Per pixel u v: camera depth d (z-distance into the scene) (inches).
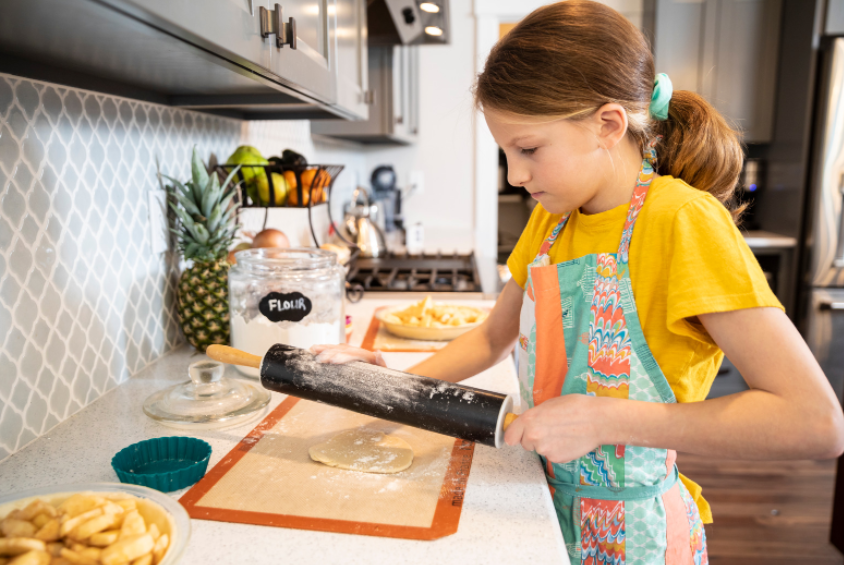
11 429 32.7
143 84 43.5
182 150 52.6
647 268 29.7
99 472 30.6
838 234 114.3
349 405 31.2
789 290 120.6
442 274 92.0
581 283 32.4
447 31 86.9
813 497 87.8
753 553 74.0
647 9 131.6
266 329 43.2
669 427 26.4
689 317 28.4
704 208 28.3
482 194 142.9
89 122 39.1
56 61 33.1
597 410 27.1
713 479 93.2
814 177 114.5
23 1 20.0
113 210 42.2
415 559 23.8
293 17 37.0
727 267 26.5
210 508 27.0
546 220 37.8
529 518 26.8
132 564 19.2
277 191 60.1
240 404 37.0
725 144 31.8
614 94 28.0
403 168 143.3
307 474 30.3
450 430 29.2
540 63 27.6
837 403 24.9
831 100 109.9
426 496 28.4
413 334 55.7
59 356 36.6
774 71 124.8
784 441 24.8
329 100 50.2
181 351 51.5
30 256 33.9
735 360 26.5
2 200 31.6
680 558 31.9
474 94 31.4
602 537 31.2
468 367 40.8
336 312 45.8
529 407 35.5
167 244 50.4
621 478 30.7
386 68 94.6
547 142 28.4
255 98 50.3
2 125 31.5
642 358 30.2
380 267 96.3
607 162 29.7
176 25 23.3
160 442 31.5
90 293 39.6
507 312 40.9
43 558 19.3
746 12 123.3
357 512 26.9
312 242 98.5
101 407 39.2
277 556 23.9
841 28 109.5
